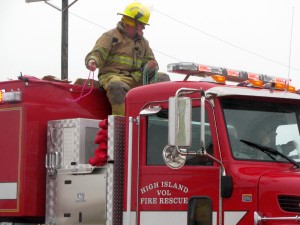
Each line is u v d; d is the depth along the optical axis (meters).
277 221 7.23
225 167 7.60
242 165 7.60
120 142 8.50
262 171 7.59
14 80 9.54
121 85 9.75
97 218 8.55
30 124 9.34
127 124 8.38
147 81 9.91
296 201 7.16
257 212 7.36
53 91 9.61
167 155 7.47
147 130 8.20
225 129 7.70
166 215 7.91
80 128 9.04
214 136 7.72
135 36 10.30
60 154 9.19
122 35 10.21
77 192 8.81
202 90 7.37
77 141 9.02
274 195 7.29
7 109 9.53
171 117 7.19
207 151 7.76
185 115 7.17
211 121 7.76
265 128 7.91
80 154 8.99
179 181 7.87
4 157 9.45
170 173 7.94
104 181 8.52
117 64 10.12
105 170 8.52
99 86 10.10
